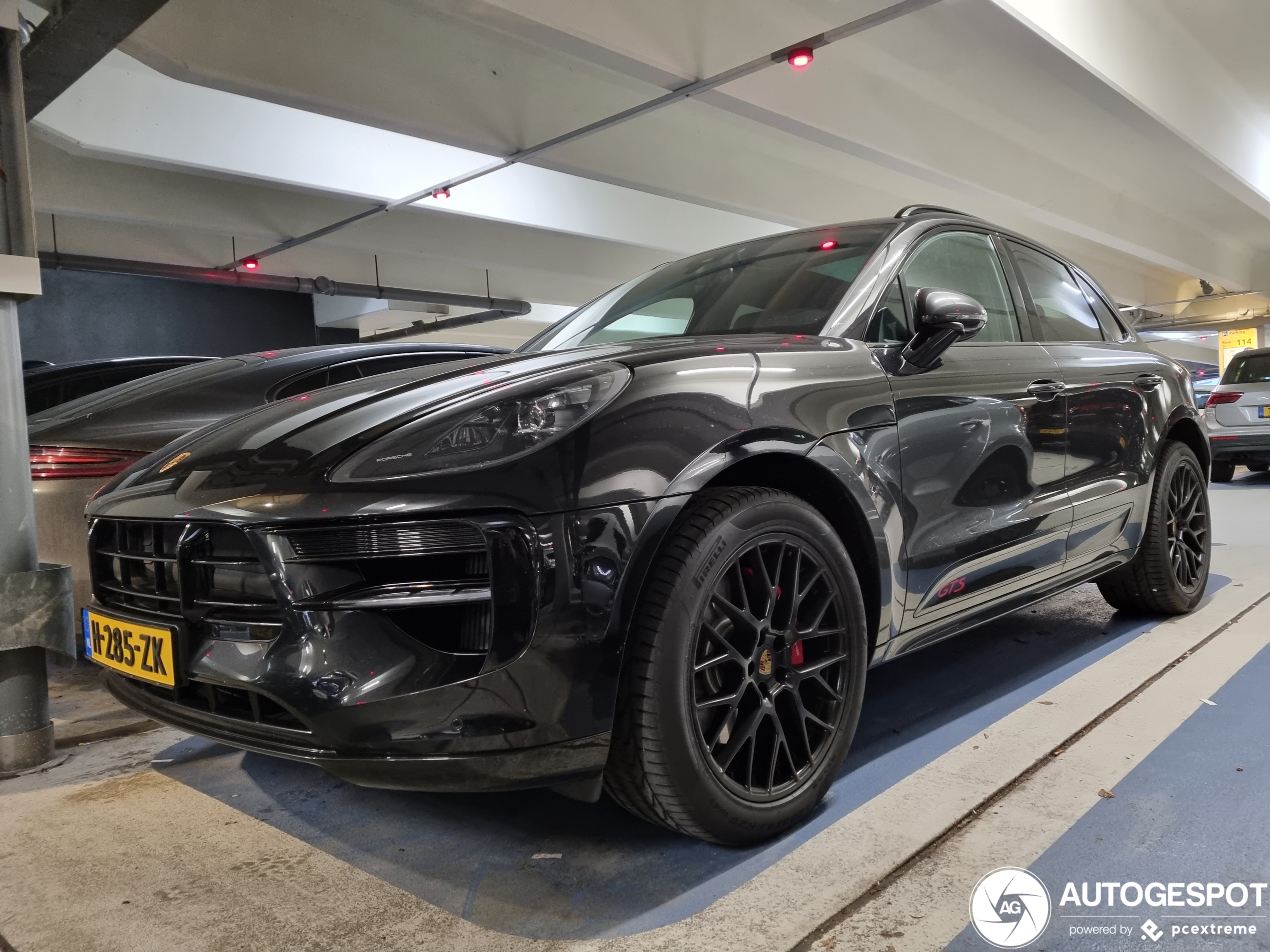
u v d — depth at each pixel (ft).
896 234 6.65
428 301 45.19
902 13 18.30
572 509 4.06
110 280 39.99
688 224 40.42
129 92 24.56
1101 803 5.08
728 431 4.57
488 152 24.61
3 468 6.25
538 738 4.03
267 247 38.88
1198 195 42.52
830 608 5.10
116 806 5.65
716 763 4.48
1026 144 33.60
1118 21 23.24
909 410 5.66
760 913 4.11
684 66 19.66
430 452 4.19
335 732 4.03
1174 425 9.31
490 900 4.33
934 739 6.19
